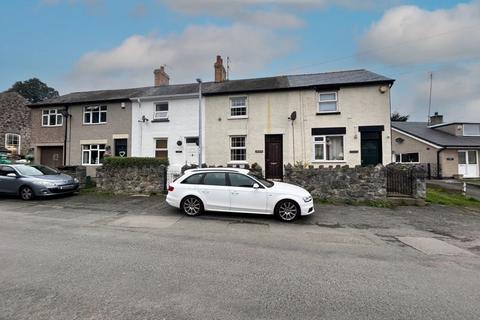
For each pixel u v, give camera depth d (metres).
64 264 4.70
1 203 10.91
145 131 18.11
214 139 16.97
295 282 4.16
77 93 22.97
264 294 3.75
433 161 24.11
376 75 16.16
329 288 3.98
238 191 8.63
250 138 16.44
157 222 8.05
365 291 3.91
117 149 18.73
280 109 16.14
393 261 5.21
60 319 3.08
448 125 27.12
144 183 13.03
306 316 3.22
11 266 4.59
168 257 5.14
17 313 3.18
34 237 6.34
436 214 9.55
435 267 4.95
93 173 18.73
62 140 19.70
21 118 27.75
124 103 18.56
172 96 17.55
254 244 6.11
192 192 8.87
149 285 3.95
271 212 8.45
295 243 6.26
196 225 7.77
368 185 11.05
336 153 15.55
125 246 5.77
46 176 12.09
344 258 5.31
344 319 3.19
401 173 11.72
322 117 15.62
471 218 9.10
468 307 3.52
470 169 24.14
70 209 9.84
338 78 16.66
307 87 15.71
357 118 15.16
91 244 5.86
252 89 16.34
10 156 22.84
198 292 3.77
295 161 15.73
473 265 5.10
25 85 54.62
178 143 17.39
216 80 19.95
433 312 3.39
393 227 7.93
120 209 9.86
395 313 3.34
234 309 3.34
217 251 5.56
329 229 7.61
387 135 14.77
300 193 8.44
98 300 3.50
